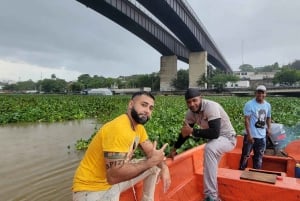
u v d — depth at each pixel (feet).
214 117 15.85
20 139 44.11
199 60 273.54
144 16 203.10
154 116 56.49
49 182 24.86
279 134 24.29
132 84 421.59
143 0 170.30
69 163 30.50
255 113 22.17
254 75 479.00
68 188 23.61
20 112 70.90
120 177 10.13
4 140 43.24
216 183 16.34
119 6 171.83
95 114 85.35
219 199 16.62
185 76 315.58
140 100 10.86
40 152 35.37
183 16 201.77
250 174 17.11
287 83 377.30
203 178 17.01
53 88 451.53
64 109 85.56
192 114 17.01
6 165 29.63
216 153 16.28
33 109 75.66
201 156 19.95
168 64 286.25
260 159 22.44
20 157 32.94
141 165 10.46
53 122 66.69
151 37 228.63
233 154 23.56
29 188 23.52
